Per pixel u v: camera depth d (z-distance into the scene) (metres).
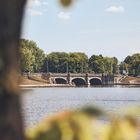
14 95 3.43
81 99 189.12
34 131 3.64
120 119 3.63
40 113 111.38
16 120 3.45
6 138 3.40
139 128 3.66
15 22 3.48
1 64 3.41
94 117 3.61
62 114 3.69
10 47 3.45
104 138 3.57
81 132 3.58
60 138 3.60
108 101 174.62
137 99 190.38
